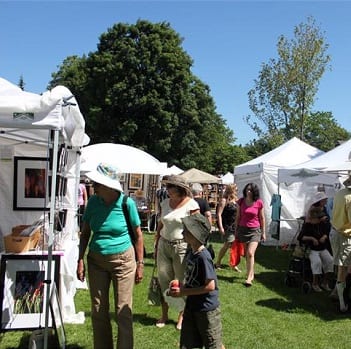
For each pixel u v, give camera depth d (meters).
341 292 6.69
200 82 34.59
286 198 14.47
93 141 32.38
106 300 4.30
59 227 6.02
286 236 14.30
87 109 32.94
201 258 3.75
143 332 5.55
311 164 11.63
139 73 31.88
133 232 4.38
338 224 6.67
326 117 43.50
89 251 4.32
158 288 5.74
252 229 8.39
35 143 6.45
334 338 5.58
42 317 4.95
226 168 43.78
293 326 6.04
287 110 27.83
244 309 6.82
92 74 32.59
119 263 4.24
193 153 34.22
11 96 4.25
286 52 27.44
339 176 12.25
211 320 3.73
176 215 5.23
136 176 20.70
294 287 8.36
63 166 5.96
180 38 34.12
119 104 31.50
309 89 27.33
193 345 3.85
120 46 32.16
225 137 55.06
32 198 6.82
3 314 4.88
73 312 5.86
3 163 6.79
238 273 9.52
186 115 33.00
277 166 14.70
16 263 4.99
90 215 4.35
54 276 5.06
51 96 4.27
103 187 4.24
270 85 28.12
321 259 8.04
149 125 31.75
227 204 9.79
